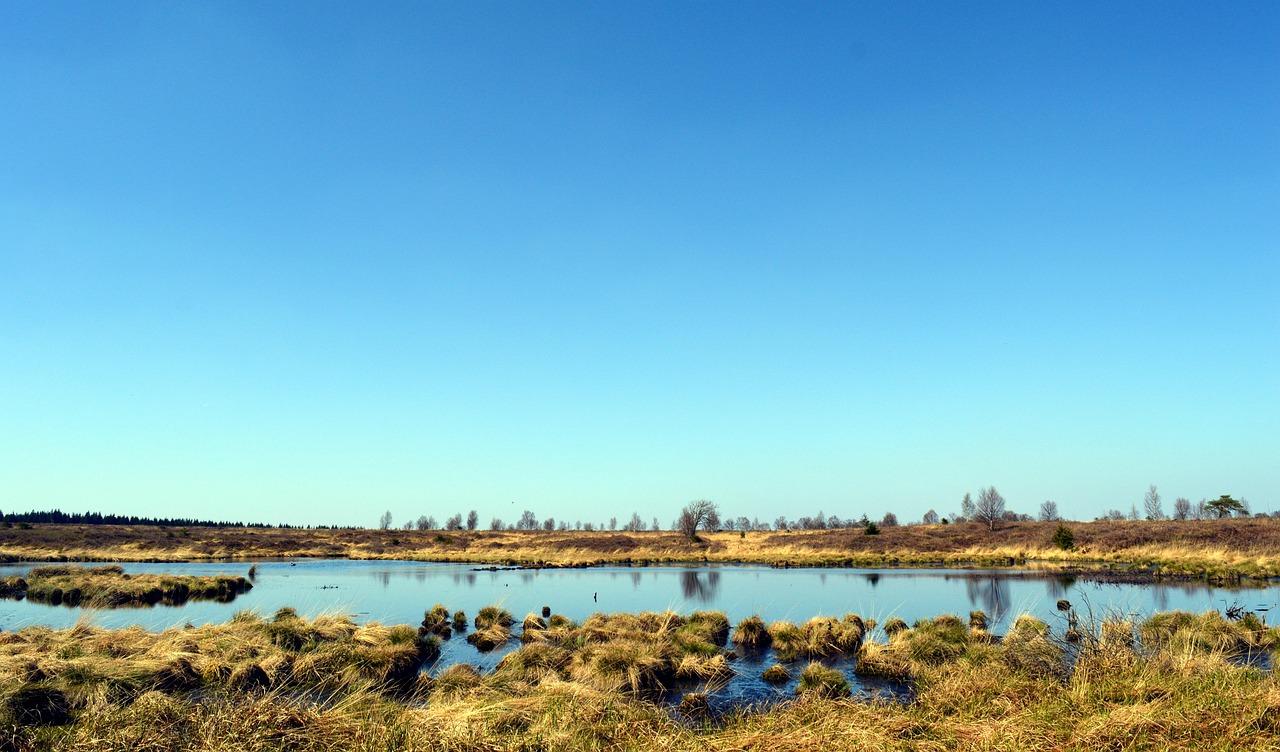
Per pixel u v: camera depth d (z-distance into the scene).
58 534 87.31
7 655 13.90
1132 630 17.41
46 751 9.61
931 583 41.19
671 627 23.17
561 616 24.84
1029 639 16.38
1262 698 10.32
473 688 14.14
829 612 29.16
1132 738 9.31
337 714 10.30
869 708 11.75
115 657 15.69
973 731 10.00
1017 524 89.19
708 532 111.00
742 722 12.24
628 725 10.84
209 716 9.81
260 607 31.11
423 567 60.25
